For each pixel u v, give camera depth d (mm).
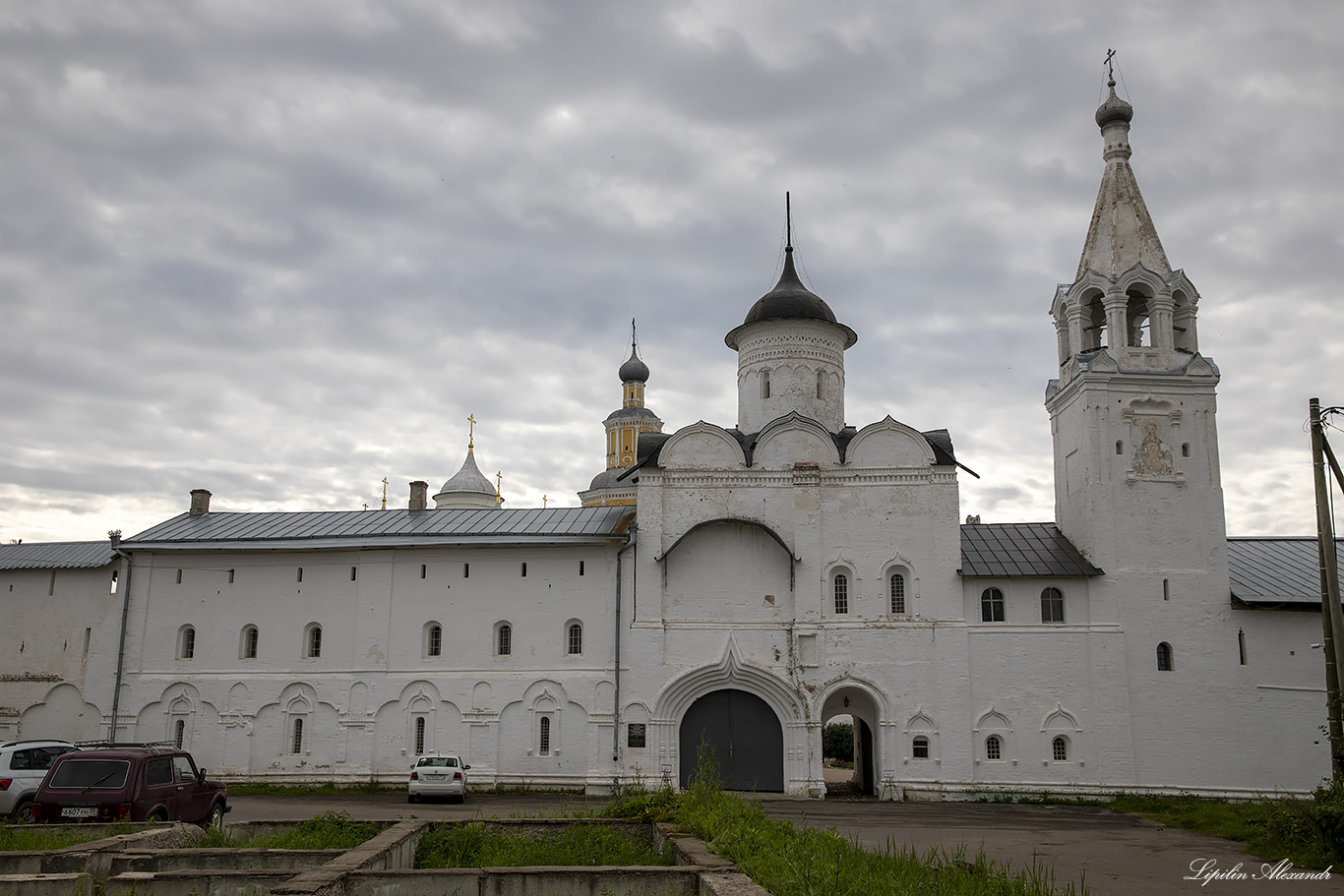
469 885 12781
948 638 33312
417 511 39938
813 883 12523
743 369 40438
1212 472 34531
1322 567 23891
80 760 18828
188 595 37031
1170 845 22547
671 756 33188
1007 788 32219
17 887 11875
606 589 34844
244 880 12625
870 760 35156
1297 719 32438
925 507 34375
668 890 12984
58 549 39688
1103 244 36938
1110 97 38219
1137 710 32688
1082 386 35125
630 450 73438
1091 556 34062
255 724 35531
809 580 33969
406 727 34781
